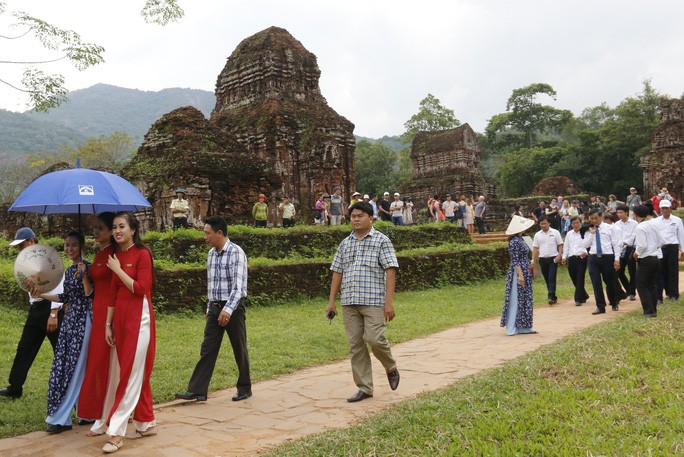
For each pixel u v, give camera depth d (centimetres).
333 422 528
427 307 1255
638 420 452
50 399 532
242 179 1938
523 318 909
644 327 797
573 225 1233
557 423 452
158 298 1087
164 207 1800
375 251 598
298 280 1312
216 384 691
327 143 2495
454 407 512
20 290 1040
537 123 6831
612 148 4950
